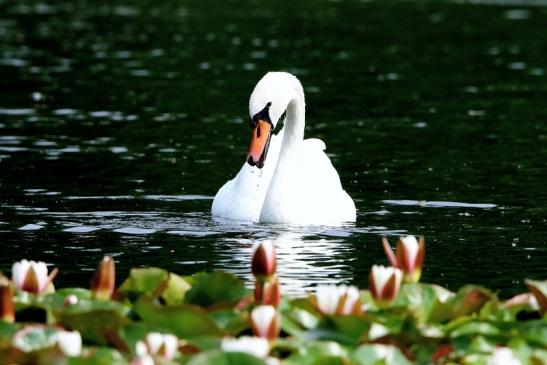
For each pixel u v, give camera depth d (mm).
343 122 23219
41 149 20000
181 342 8352
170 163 18984
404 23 41219
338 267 12555
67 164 18781
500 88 27844
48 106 24531
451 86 28125
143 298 8633
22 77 28469
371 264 12703
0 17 41594
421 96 26625
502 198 16516
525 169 18625
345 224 15016
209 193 16906
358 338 8523
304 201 15078
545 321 8773
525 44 35969
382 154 20000
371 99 26109
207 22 40906
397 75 29812
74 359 7773
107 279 9305
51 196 16438
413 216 15438
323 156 16062
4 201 16078
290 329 8602
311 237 14164
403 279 9703
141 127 22234
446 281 12078
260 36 37031
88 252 13289
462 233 14391
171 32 37875
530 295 9406
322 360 7906
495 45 35719
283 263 12734
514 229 14586
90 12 43938
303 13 44281
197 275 9852
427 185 17469
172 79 28297
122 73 29219
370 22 41562
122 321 8531
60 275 12242
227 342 7945
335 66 31125
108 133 21594
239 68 30172
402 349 8336
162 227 14672
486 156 19750
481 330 8602
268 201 15117
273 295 8898
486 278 12203
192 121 22922
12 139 20891
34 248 13477
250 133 21750
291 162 15336
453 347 8531
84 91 26484
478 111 24578
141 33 37562
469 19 42344
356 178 18047
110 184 17312
